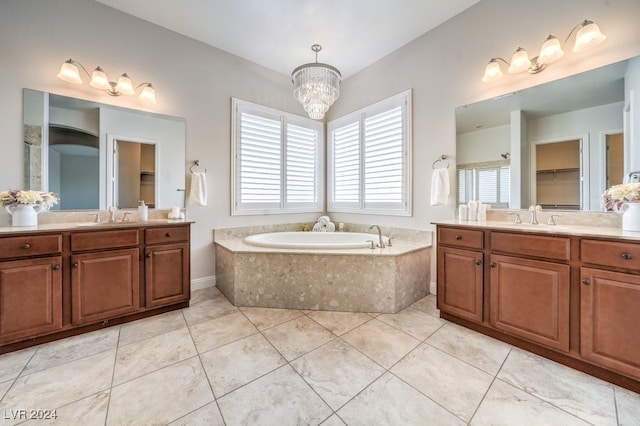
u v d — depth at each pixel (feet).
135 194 8.73
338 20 8.82
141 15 8.64
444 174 8.79
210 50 10.20
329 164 13.73
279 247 8.74
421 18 8.82
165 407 4.35
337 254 8.08
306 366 5.41
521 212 7.47
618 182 6.08
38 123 7.33
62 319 6.36
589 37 5.87
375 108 11.37
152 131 9.02
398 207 10.57
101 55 8.14
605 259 4.87
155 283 7.70
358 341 6.37
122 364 5.47
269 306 8.40
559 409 4.31
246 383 4.91
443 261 7.41
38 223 7.30
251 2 8.03
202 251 10.09
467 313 6.86
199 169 9.96
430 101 9.48
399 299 8.11
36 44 7.27
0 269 5.66
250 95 11.24
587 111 6.43
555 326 5.44
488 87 8.04
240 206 11.00
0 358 5.63
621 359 4.69
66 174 7.70
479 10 8.16
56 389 4.74
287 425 4.01
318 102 8.41
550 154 6.99
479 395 4.62
